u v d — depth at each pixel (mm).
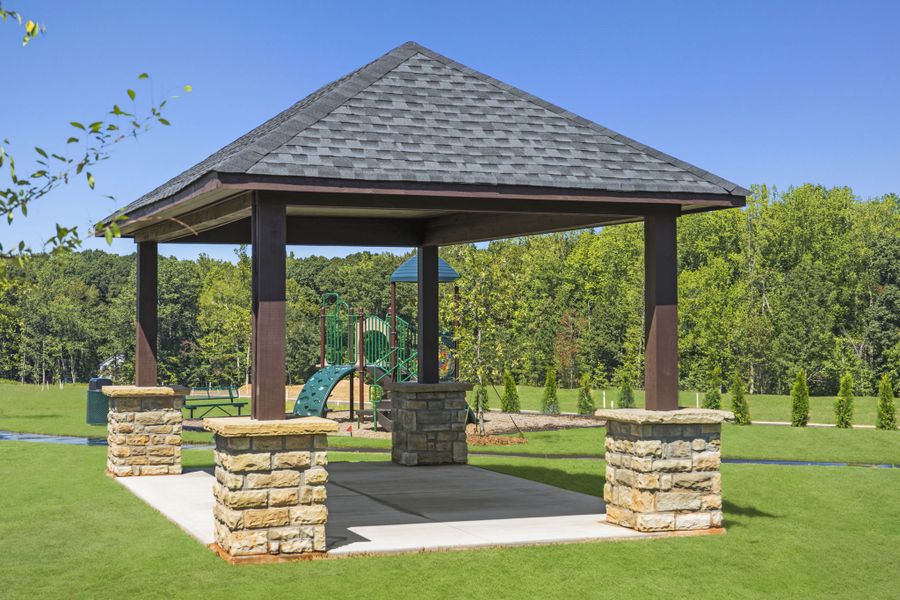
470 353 21672
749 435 22719
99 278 75688
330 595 7234
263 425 8172
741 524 10414
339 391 35281
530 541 9102
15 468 14688
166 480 13375
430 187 8516
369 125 9203
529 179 8883
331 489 12547
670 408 9695
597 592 7508
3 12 4051
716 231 60188
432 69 10758
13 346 54312
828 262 57031
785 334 50750
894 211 66562
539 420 25844
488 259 21484
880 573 8484
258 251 8367
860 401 34406
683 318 49344
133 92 4152
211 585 7473
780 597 7609
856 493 12961
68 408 29812
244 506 8227
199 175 8180
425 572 7961
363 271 58812
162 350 56812
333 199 8664
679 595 7520
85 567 8070
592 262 58188
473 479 13531
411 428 15094
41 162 4090
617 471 9945
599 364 52875
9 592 7316
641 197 9344
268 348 8398
